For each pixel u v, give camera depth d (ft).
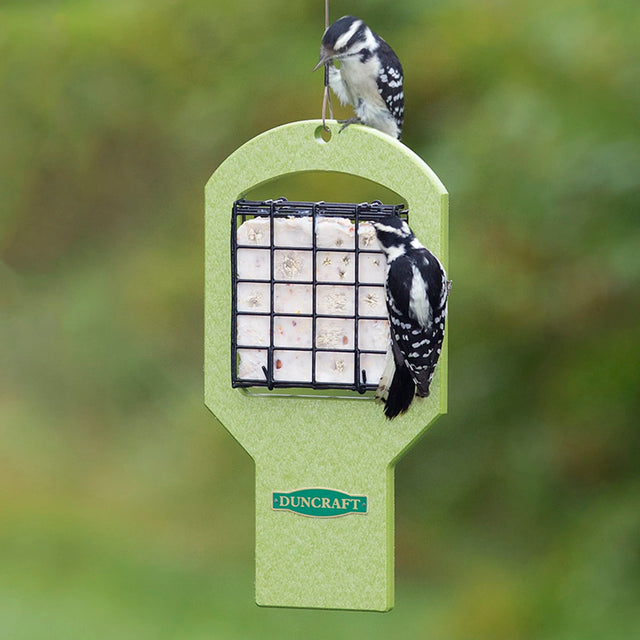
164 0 39.42
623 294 33.55
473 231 33.32
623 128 32.12
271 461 18.01
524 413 35.14
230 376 18.19
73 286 41.81
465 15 35.19
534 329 34.47
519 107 32.86
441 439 36.01
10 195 41.45
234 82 38.29
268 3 38.55
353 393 18.88
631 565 34.27
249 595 37.17
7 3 41.16
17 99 40.29
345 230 18.35
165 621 35.65
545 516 35.45
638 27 32.60
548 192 32.30
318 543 17.90
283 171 17.95
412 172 17.53
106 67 39.68
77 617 36.01
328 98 20.75
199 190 40.24
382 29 36.22
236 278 18.29
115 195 41.24
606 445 34.63
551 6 33.83
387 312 17.72
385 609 17.76
